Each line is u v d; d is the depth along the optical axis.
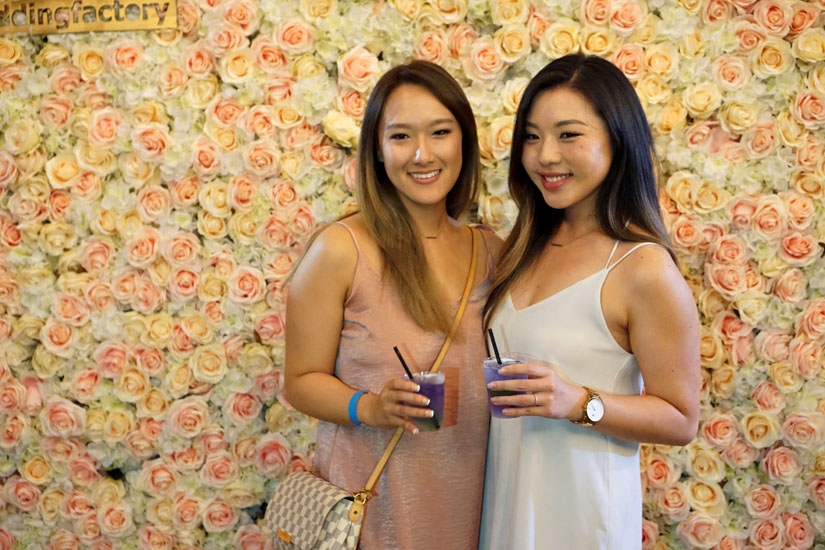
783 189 1.99
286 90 2.00
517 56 1.96
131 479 2.13
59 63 2.04
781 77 1.96
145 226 2.05
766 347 1.99
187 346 2.08
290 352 1.64
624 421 1.39
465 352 1.63
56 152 2.06
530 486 1.52
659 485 2.03
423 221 1.69
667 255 1.44
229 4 1.97
